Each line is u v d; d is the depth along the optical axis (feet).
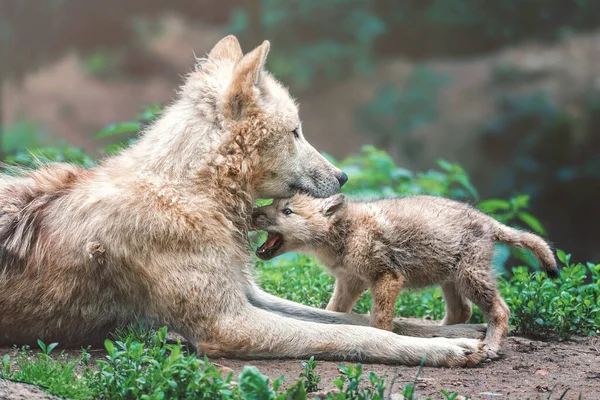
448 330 33.96
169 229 31.37
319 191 35.63
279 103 33.96
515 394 27.73
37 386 25.96
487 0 134.41
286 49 140.56
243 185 33.32
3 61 144.46
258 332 31.12
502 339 32.78
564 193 114.11
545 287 36.17
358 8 138.21
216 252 31.73
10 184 33.50
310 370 27.50
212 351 31.24
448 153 126.52
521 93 129.70
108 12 153.38
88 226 31.73
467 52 143.23
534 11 134.10
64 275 31.86
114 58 167.22
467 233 33.50
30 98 158.71
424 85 136.67
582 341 35.06
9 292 31.89
